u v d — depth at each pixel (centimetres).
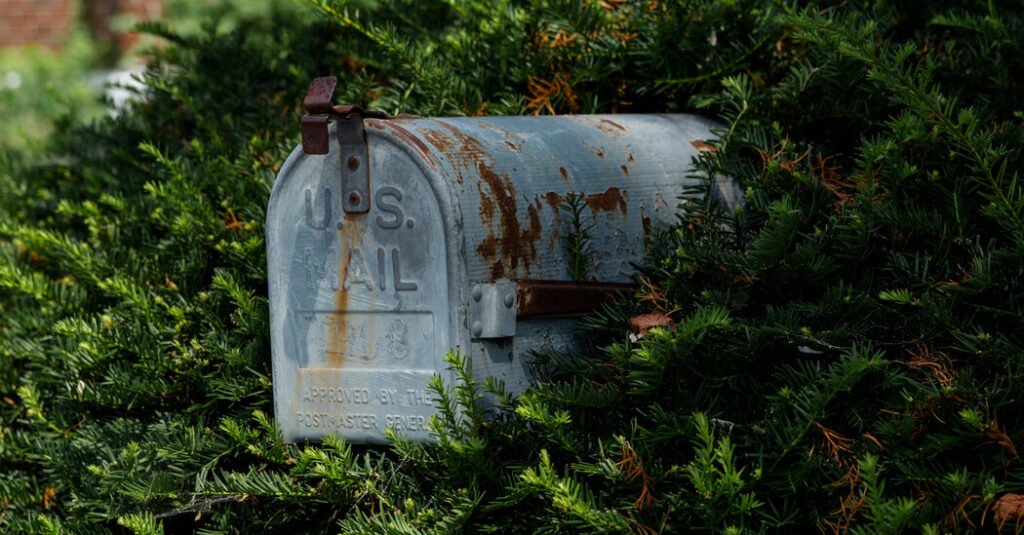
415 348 336
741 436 326
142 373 415
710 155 377
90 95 948
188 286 434
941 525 295
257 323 396
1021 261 322
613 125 393
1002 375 322
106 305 468
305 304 353
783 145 387
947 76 416
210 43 538
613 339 352
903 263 341
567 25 448
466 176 331
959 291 330
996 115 403
